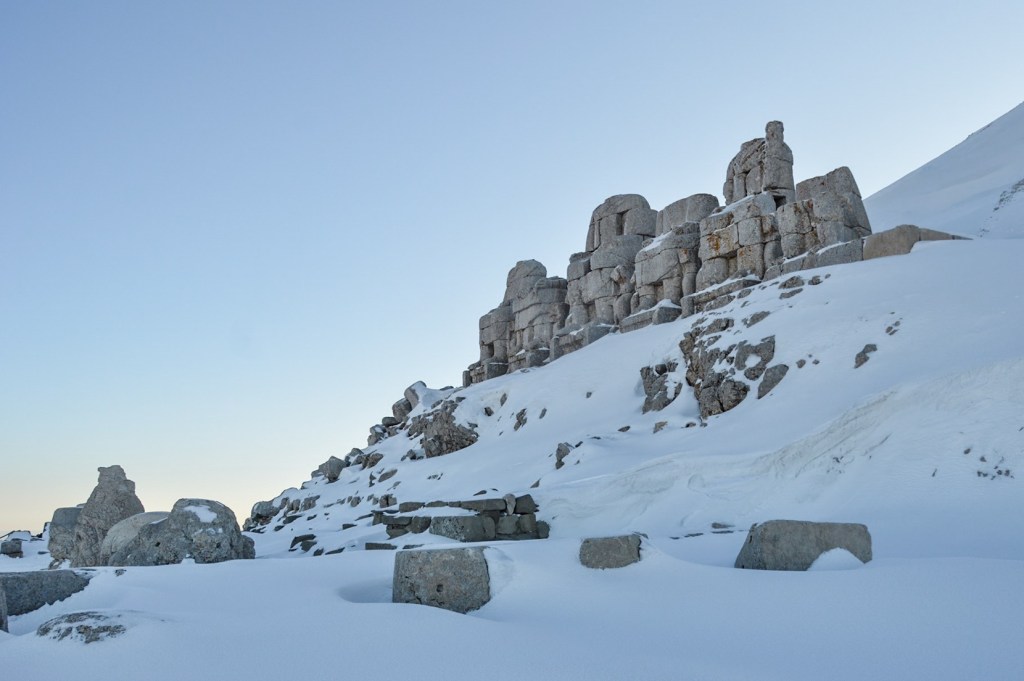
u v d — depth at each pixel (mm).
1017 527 10359
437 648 5852
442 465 30156
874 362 17875
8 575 8750
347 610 6965
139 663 5711
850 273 22641
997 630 5582
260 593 8430
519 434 29125
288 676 5379
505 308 43344
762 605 6750
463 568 7688
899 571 6973
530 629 6336
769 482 15320
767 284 24625
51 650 6055
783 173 28812
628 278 34250
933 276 20469
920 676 5035
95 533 18625
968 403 13461
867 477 13617
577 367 30953
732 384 20891
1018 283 18141
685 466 16828
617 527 16641
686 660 5449
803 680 5031
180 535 13500
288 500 37125
